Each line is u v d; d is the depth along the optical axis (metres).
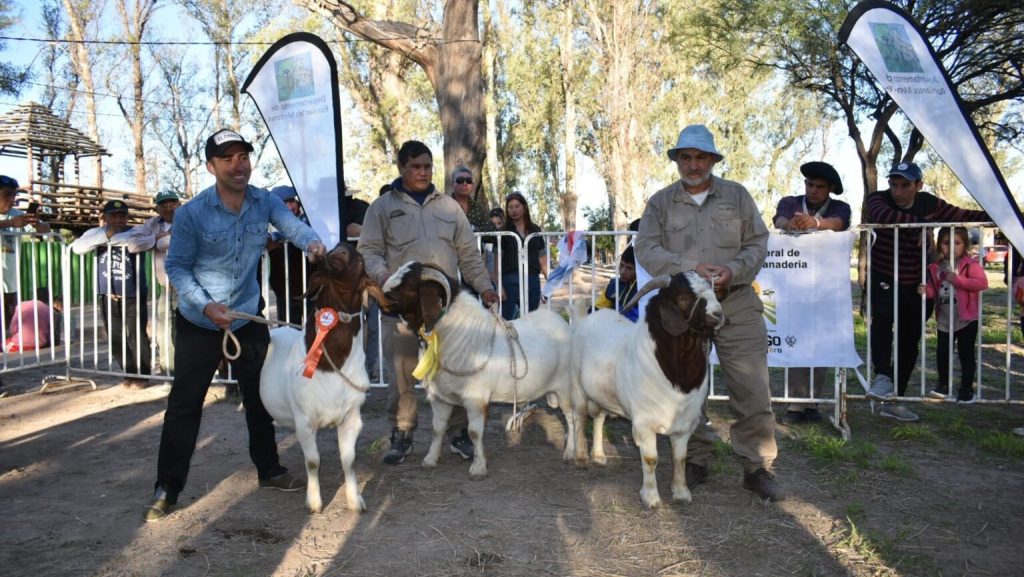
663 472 5.09
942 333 7.00
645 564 3.63
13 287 8.11
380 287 4.33
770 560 3.66
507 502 4.48
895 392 6.45
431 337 4.55
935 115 5.71
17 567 3.63
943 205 6.64
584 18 33.81
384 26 14.76
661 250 4.42
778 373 9.06
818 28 15.35
